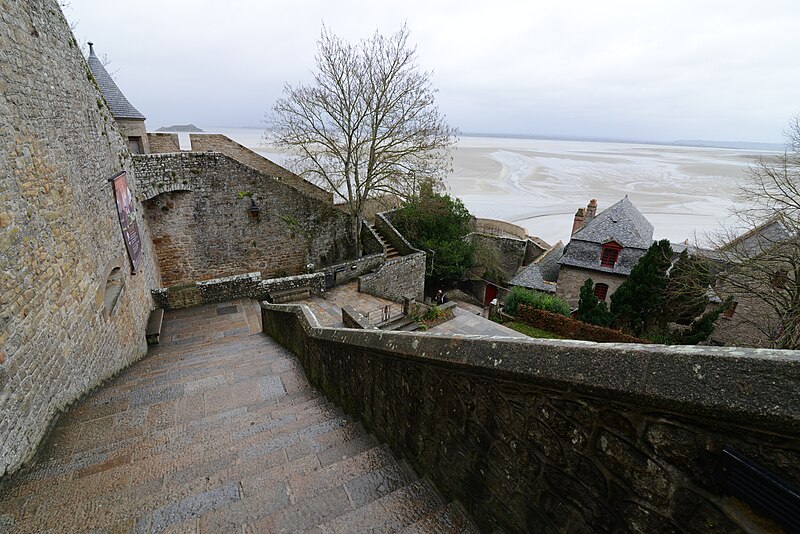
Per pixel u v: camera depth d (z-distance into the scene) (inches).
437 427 108.9
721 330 671.8
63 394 186.7
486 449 90.1
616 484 62.2
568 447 69.4
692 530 52.9
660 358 56.4
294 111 644.7
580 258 813.2
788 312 435.5
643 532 59.0
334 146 655.8
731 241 602.2
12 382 143.2
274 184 626.2
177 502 115.5
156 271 538.3
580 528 68.7
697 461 51.9
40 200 190.9
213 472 133.8
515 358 78.0
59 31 256.1
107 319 261.0
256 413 187.5
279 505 110.3
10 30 182.2
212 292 492.4
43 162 200.8
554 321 649.0
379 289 653.9
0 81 167.3
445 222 842.8
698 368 52.2
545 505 75.4
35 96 202.5
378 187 674.8
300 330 258.1
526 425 78.0
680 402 51.9
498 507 88.0
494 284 921.5
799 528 41.4
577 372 65.1
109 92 586.2
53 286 190.7
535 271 891.4
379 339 139.6
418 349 111.2
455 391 98.8
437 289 873.5
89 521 110.3
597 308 637.3
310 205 674.8
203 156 560.4
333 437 156.3
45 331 175.8
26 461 144.1
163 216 553.3
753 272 486.0
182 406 199.6
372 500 111.1
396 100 635.5
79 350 211.2
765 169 529.3
